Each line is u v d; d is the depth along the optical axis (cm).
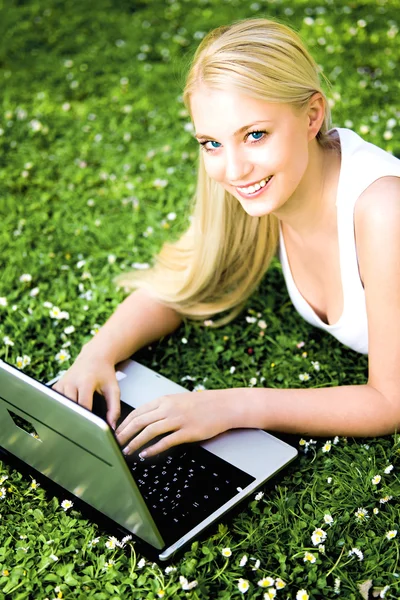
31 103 499
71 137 465
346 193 245
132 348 298
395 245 236
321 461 265
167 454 252
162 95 496
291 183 234
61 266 370
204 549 230
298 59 224
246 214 291
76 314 336
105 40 557
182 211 402
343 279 259
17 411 225
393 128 443
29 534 243
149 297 309
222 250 299
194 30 561
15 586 229
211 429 253
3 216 409
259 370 313
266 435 260
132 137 462
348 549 235
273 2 580
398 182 241
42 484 257
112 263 368
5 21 583
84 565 235
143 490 241
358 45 523
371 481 252
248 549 237
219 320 327
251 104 219
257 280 317
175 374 311
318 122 236
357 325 271
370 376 258
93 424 193
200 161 279
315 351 317
